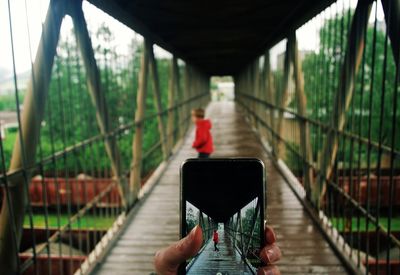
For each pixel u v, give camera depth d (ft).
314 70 15.57
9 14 6.75
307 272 11.21
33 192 47.03
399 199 38.75
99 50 14.84
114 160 15.08
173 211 17.13
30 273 25.90
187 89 45.85
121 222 15.29
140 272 11.60
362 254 23.16
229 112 68.54
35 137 8.38
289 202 17.80
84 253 31.04
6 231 7.72
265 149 30.81
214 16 19.39
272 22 21.61
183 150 32.55
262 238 3.18
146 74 19.61
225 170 3.34
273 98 31.60
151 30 22.40
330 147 13.21
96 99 13.29
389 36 7.61
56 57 9.24
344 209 11.88
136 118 18.86
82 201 45.80
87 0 11.73
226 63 57.93
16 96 7.27
